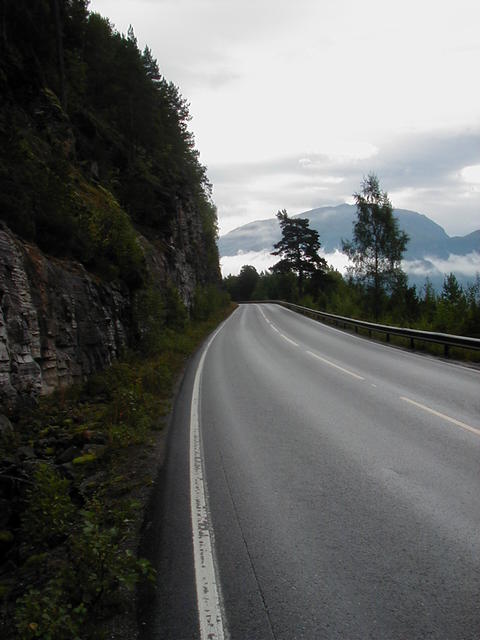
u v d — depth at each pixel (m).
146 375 12.73
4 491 5.23
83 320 12.16
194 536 4.43
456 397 9.62
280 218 75.25
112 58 42.41
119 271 16.92
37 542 4.49
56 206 13.02
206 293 50.03
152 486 5.82
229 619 3.24
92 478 6.24
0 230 9.16
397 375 12.54
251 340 24.16
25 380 8.67
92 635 3.14
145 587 3.69
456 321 20.75
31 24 23.67
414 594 3.37
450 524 4.36
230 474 5.99
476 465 5.80
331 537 4.24
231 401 10.32
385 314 33.53
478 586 3.43
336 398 9.98
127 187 30.28
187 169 65.06
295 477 5.73
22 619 3.19
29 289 9.63
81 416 8.98
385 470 5.77
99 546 3.72
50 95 21.91
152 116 38.97
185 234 44.44
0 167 11.49
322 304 56.16
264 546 4.17
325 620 3.16
